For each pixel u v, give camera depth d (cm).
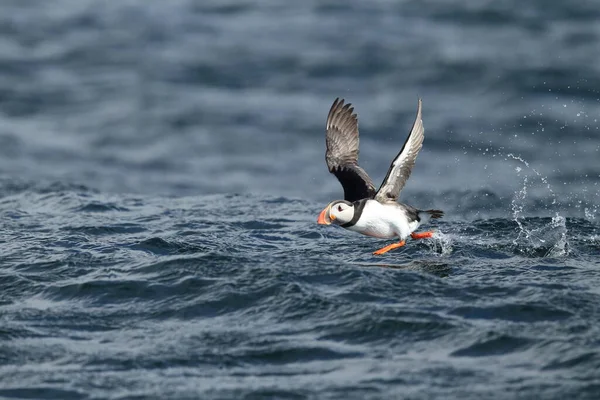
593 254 1231
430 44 3469
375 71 3253
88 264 1181
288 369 882
